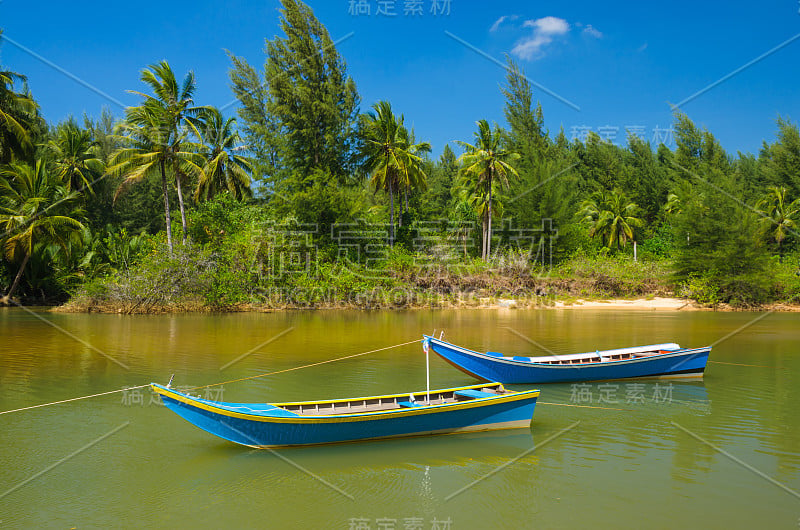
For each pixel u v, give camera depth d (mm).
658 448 10039
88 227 45031
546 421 11727
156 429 10812
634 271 45844
